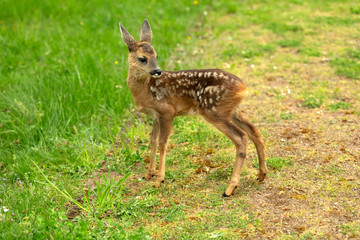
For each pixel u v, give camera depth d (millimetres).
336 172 8914
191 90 8953
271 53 16188
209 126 11398
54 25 18953
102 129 11539
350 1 20781
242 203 8203
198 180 9188
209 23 19656
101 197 8203
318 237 7105
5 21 19375
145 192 8898
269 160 9523
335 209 7766
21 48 16453
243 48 16703
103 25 18922
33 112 12055
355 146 9812
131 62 9148
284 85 13578
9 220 7758
